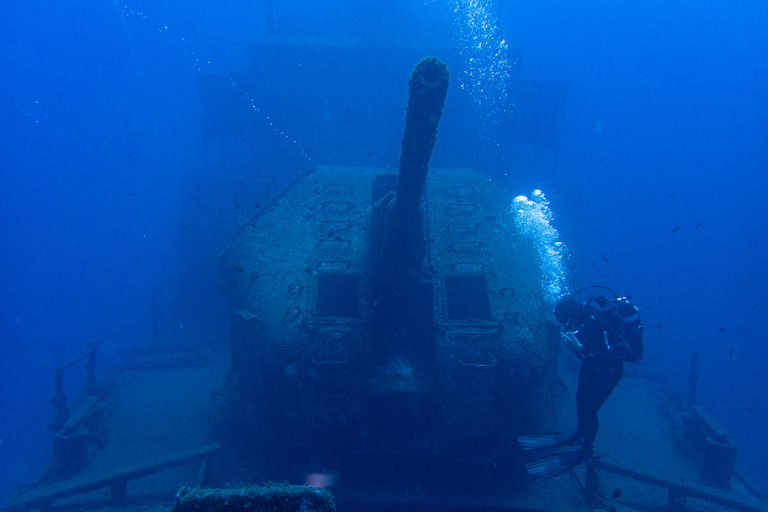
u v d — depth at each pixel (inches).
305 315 233.5
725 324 1021.8
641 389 425.7
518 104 552.1
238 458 269.7
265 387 232.4
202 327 543.2
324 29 605.0
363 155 535.8
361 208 295.6
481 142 533.0
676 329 1027.9
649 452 321.1
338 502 225.1
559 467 190.9
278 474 244.1
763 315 1014.4
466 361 222.7
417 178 192.9
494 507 224.2
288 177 544.1
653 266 1373.0
